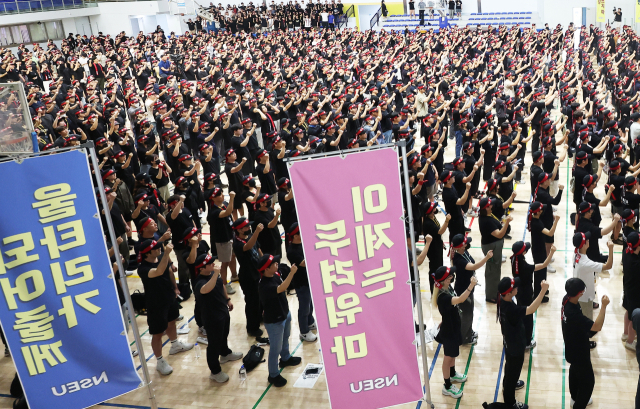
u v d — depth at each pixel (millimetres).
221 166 19516
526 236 13172
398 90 24047
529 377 8422
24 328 6234
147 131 17406
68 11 47031
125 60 35781
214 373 8859
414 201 11594
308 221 6316
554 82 26875
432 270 10258
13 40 44062
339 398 6613
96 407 8484
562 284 10953
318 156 6230
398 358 6633
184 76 34375
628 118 18531
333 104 21328
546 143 13695
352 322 6500
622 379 8250
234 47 39531
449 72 29312
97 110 21609
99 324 6551
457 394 8086
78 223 6379
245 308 10055
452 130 21031
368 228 6402
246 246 9586
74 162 6312
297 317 10555
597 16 39469
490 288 10414
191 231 9242
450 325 7859
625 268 8578
